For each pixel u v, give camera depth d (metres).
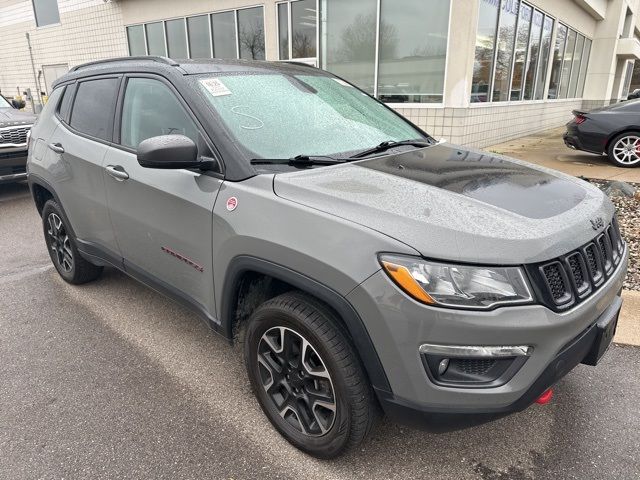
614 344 3.19
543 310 1.79
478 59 9.55
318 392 2.19
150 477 2.20
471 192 2.16
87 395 2.78
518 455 2.31
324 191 2.09
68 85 3.88
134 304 3.92
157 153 2.26
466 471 2.22
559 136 13.40
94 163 3.24
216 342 3.35
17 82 20.17
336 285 1.90
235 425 2.53
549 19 13.25
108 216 3.23
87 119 3.50
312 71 3.45
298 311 2.09
